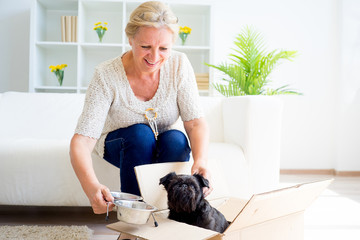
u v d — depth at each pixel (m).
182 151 1.45
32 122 2.52
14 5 4.25
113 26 4.38
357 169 4.29
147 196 1.27
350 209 2.59
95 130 1.41
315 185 1.25
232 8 4.39
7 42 4.26
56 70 3.99
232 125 2.41
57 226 1.92
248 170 2.19
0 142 2.01
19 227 1.87
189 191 1.17
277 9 4.41
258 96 2.29
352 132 4.29
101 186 1.15
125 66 1.51
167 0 4.02
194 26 4.47
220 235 1.03
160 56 1.33
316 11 4.43
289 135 4.39
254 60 3.57
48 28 4.32
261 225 1.18
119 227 1.08
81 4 3.99
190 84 1.58
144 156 1.39
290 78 4.41
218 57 4.39
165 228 1.06
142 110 1.51
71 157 1.31
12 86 4.27
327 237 1.93
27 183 1.96
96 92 1.46
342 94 4.29
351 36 4.28
